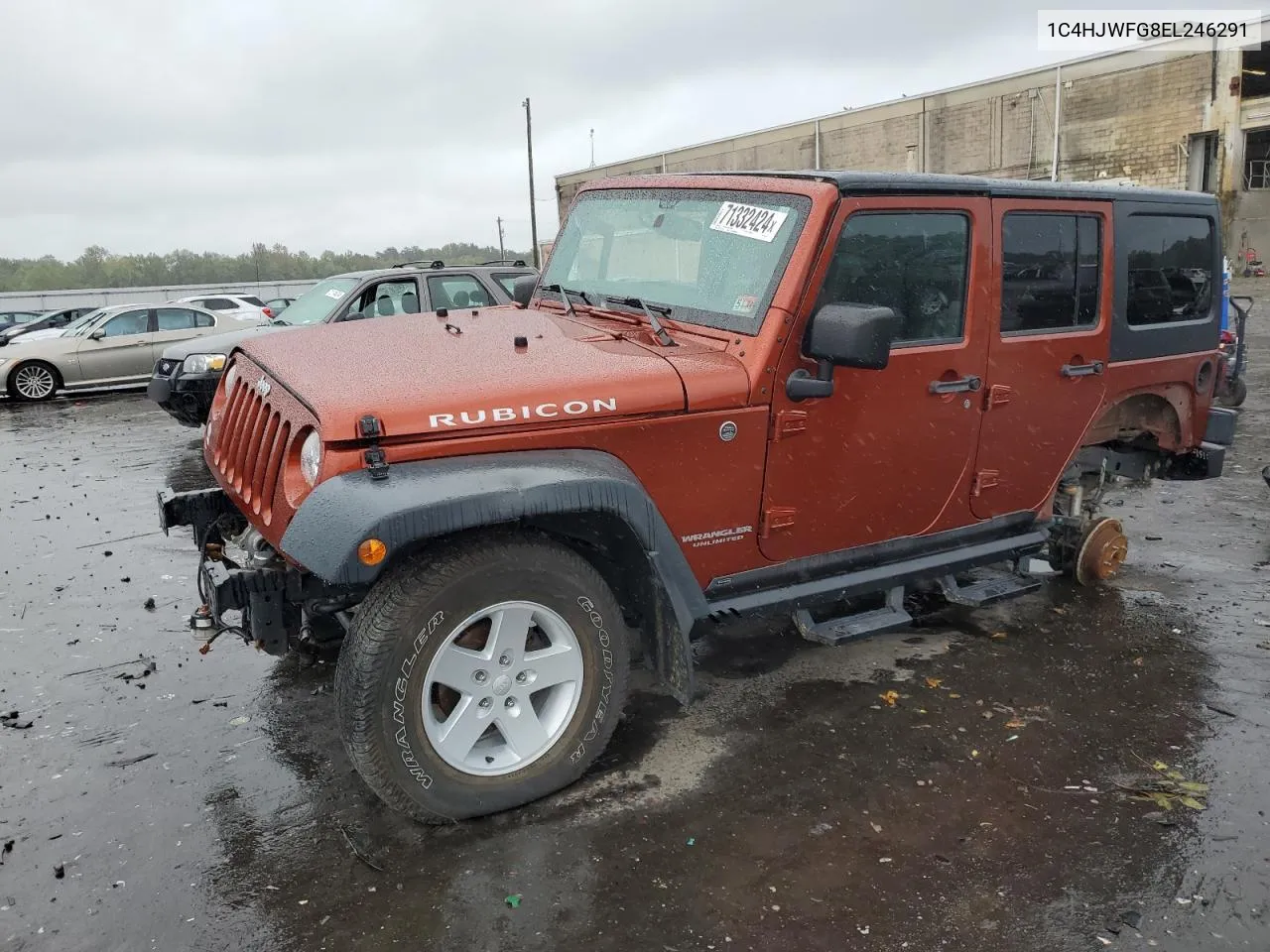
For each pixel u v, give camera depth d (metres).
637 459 3.08
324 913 2.57
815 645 4.33
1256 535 5.94
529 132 35.66
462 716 2.86
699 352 3.31
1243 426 9.31
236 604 2.95
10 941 2.47
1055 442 4.30
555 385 2.94
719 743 3.46
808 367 3.33
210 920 2.55
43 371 14.78
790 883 2.69
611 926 2.52
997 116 32.84
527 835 2.91
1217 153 28.05
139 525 6.80
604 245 4.11
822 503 3.56
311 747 3.48
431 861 2.79
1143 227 4.50
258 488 3.12
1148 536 5.96
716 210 3.58
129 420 12.48
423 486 2.62
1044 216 4.01
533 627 3.06
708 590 3.43
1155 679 3.96
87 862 2.81
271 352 3.48
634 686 3.92
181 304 16.31
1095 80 30.25
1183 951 2.43
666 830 2.93
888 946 2.45
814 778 3.22
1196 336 4.86
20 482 8.42
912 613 4.68
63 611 4.97
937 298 3.68
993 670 4.06
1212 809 3.04
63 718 3.73
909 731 3.55
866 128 36.59
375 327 3.85
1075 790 3.15
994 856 2.81
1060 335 4.14
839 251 3.31
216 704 3.83
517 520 2.86
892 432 3.64
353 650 2.70
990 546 4.24
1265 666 4.07
